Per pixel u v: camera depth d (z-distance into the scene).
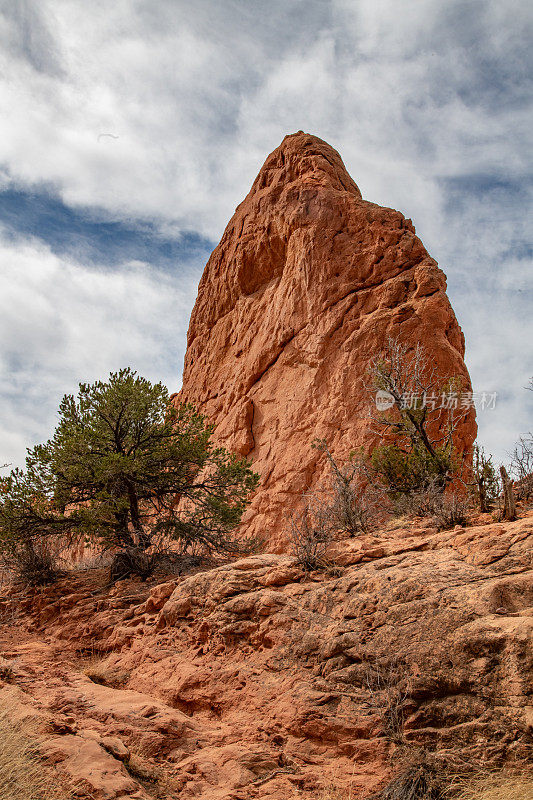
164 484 13.95
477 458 9.31
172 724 5.75
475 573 6.12
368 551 7.60
